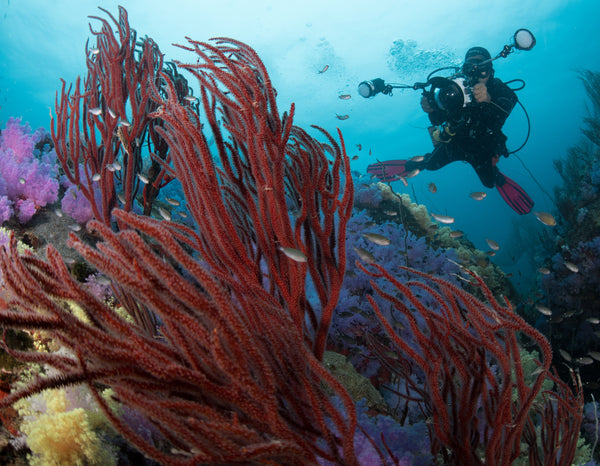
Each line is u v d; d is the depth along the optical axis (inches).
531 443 76.8
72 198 141.2
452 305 69.7
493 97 341.7
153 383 45.8
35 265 48.6
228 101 66.1
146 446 41.1
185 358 51.6
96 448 60.1
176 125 63.3
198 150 64.5
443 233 291.6
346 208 69.1
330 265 71.6
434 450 76.4
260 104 62.1
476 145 354.9
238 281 71.0
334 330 139.3
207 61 62.9
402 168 414.0
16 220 132.0
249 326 62.7
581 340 261.0
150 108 132.7
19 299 41.3
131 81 125.8
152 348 46.3
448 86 329.7
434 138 388.8
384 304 147.0
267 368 44.9
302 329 71.6
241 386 43.9
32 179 139.3
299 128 74.0
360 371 135.7
